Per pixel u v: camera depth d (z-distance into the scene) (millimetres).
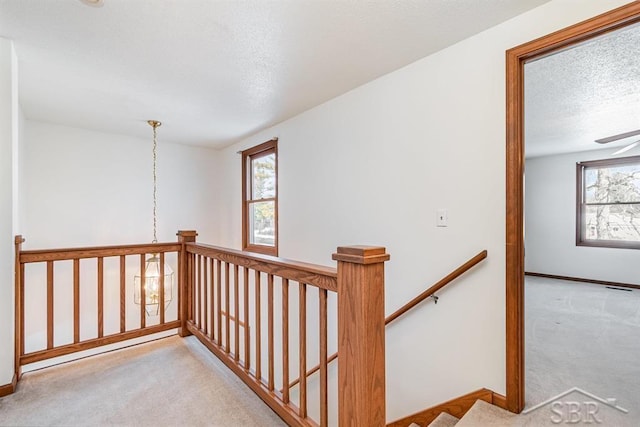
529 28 1674
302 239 3303
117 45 1970
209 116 3367
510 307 1728
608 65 2236
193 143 4590
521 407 1721
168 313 4281
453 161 2000
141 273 2678
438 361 2061
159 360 2354
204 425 1642
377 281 1161
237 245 4527
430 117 2129
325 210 3008
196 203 4773
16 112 2098
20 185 3076
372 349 1142
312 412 3066
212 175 4965
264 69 2312
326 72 2375
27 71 2303
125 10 1631
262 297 3836
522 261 1734
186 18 1704
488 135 1835
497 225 1798
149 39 1906
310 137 3178
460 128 1964
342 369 1214
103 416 1711
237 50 2041
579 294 4613
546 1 1598
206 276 2607
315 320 3059
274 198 3766
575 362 2422
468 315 1915
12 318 1944
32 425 1638
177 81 2500
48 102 2926
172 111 3201
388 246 2406
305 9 1640
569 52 2051
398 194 2336
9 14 1653
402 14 1690
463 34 1889
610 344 2809
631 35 1840
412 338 2215
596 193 5297
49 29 1795
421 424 2086
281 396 1711
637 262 4879
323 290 1372
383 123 2441
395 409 2316
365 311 1127
